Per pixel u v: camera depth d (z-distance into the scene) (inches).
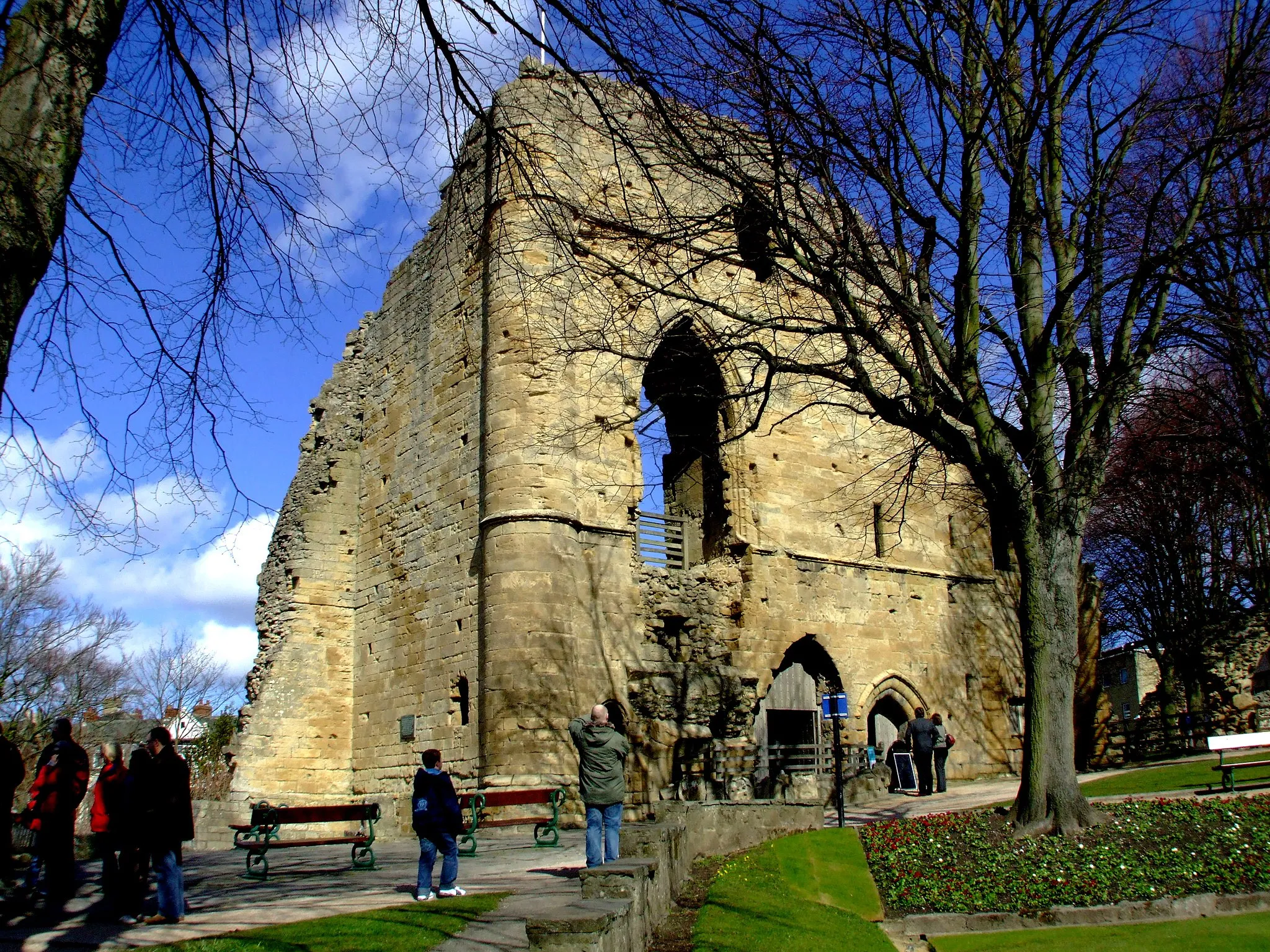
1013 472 631.2
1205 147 598.5
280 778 1094.4
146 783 447.5
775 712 1111.0
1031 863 555.2
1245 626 1311.5
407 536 1112.2
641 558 1024.9
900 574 1203.2
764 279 901.2
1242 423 866.1
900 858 588.7
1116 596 1750.7
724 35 461.1
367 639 1151.6
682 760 944.3
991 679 1246.3
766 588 1083.3
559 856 660.1
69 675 1702.8
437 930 378.0
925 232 658.8
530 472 943.0
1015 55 655.1
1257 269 663.1
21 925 446.9
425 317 1151.0
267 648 1163.9
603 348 746.8
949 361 657.0
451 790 483.2
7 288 267.1
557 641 909.2
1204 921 468.1
